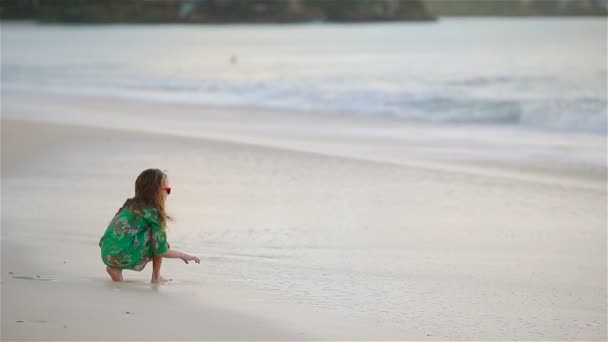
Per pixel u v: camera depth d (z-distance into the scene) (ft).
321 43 344.08
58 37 431.43
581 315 19.95
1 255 22.93
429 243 28.48
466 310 19.76
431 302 20.38
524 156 53.57
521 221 32.91
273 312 17.61
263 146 52.65
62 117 77.46
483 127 71.77
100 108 88.17
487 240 29.30
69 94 108.47
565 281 23.66
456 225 31.83
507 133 67.15
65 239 26.37
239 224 30.81
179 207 34.14
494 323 18.65
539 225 32.19
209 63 193.77
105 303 16.89
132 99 99.81
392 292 21.24
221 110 85.81
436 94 99.35
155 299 17.76
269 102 93.04
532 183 42.47
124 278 20.51
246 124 72.49
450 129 69.92
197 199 35.99
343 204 35.47
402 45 309.42
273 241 27.96
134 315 16.02
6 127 61.16
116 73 155.33
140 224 19.34
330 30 581.94
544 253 27.43
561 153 54.95
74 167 44.42
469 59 197.98
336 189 39.01
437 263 25.46
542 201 37.47
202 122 74.13
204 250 26.09
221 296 18.80
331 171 44.09
